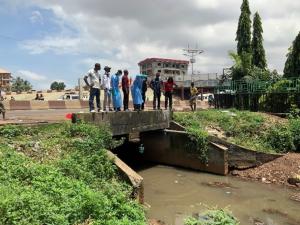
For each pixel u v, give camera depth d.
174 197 14.31
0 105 17.03
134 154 21.83
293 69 27.95
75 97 43.69
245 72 30.88
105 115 14.94
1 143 11.22
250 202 13.77
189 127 19.70
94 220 7.71
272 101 25.34
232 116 22.00
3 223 6.53
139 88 17.64
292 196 14.47
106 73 15.86
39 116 19.95
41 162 10.70
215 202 13.73
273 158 17.89
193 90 24.61
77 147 12.15
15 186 8.20
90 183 10.38
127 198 10.30
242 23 33.88
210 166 18.25
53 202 7.83
